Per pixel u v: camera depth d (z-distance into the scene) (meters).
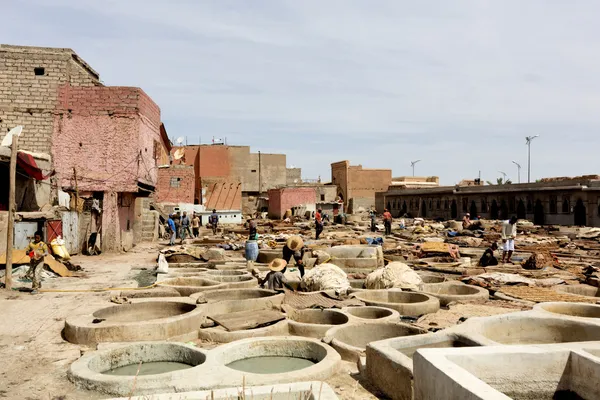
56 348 6.94
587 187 33.44
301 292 10.67
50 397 5.17
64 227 17.05
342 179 64.56
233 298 10.45
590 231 28.58
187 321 7.64
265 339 6.88
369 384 5.57
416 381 4.23
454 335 6.08
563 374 4.37
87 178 19.06
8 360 6.40
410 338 5.93
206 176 59.56
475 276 13.16
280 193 49.78
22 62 18.98
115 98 19.34
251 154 61.12
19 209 16.23
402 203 56.25
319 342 6.72
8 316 8.68
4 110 18.81
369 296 10.49
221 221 42.38
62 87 19.14
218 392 4.27
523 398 4.26
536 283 12.30
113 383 5.20
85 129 19.19
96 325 7.19
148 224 28.16
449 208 47.62
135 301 9.24
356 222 41.84
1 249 12.95
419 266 16.00
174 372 5.45
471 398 3.21
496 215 42.06
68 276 13.24
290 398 4.36
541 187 37.31
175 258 16.59
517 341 6.71
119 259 17.67
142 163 20.11
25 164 15.03
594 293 11.52
